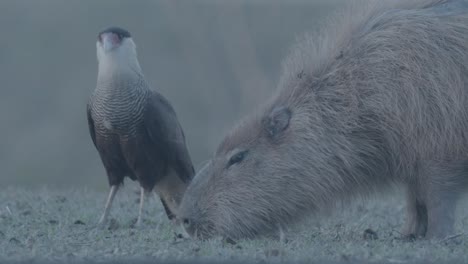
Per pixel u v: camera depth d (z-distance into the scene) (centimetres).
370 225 1933
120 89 1933
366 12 1741
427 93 1634
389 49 1662
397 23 1675
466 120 1627
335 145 1675
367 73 1669
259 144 1675
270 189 1662
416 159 1666
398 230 1867
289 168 1667
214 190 1662
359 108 1669
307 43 1766
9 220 1916
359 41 1695
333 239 1705
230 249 1541
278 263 1416
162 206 2181
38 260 1432
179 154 1981
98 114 1952
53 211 2064
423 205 1745
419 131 1644
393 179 1725
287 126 1678
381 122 1666
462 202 1773
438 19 1658
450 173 1644
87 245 1597
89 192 2495
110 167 1997
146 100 1948
